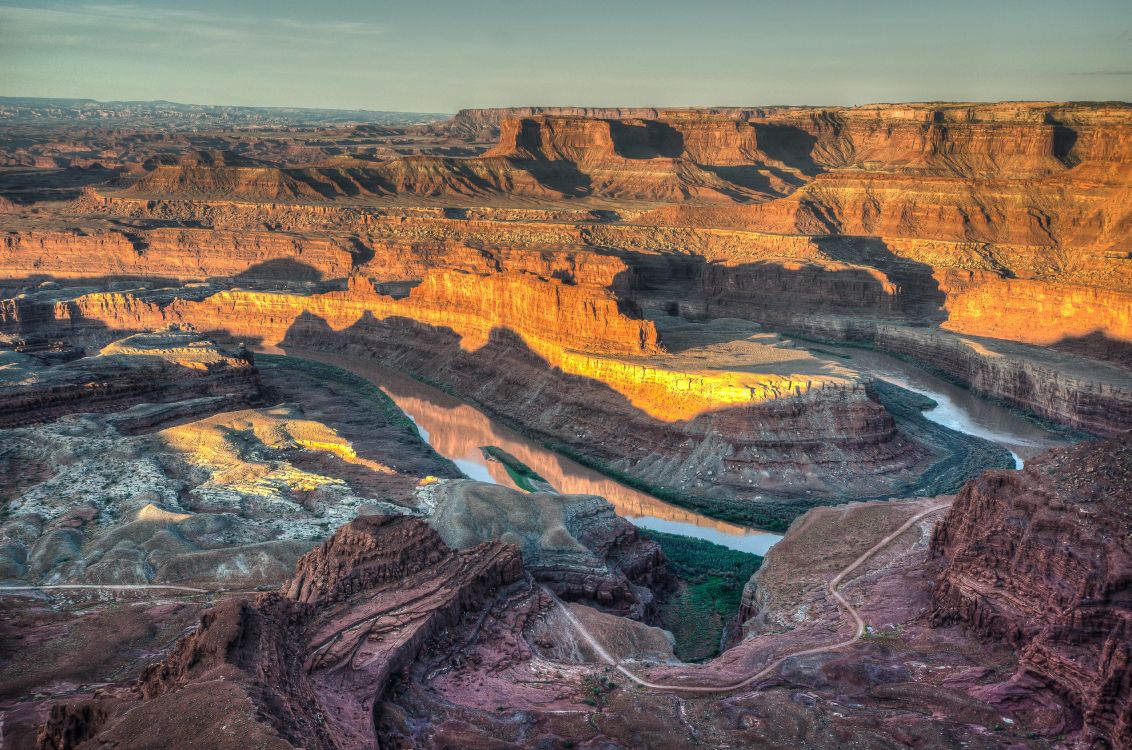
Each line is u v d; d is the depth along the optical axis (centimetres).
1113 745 5350
